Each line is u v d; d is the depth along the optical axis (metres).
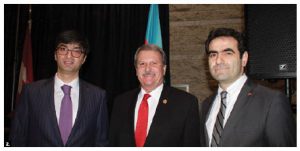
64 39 2.15
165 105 1.97
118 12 3.94
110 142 2.03
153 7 3.64
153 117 1.94
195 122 1.93
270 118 1.56
